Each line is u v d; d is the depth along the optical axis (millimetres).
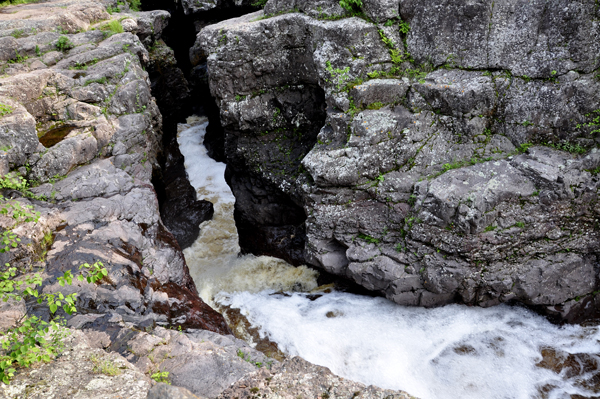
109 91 10961
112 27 13094
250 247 12875
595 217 8375
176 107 18203
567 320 8789
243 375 5531
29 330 5016
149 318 7004
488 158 8914
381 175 9375
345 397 4707
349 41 9406
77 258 7523
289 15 10453
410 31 9492
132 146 10945
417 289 9062
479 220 8102
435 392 7859
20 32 11492
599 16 7754
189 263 12953
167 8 20875
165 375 5508
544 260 8570
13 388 4695
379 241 9352
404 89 9398
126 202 9195
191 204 15133
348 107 9570
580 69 8086
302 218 12086
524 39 8422
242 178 12742
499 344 8555
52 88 10273
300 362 5355
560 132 8461
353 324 9375
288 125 11594
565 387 7707
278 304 10430
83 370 5043
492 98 8820
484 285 8609
